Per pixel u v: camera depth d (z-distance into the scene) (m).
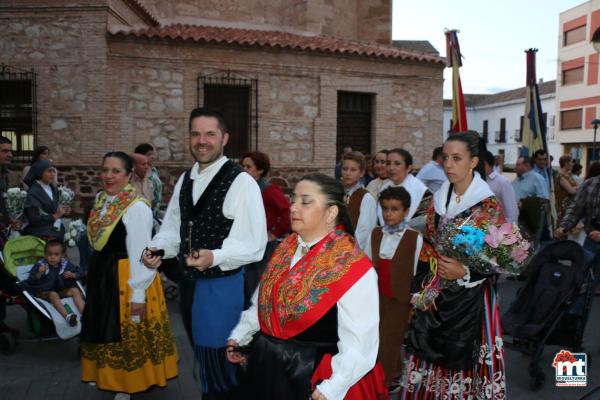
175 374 4.27
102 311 3.98
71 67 12.54
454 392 3.19
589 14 42.19
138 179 6.88
